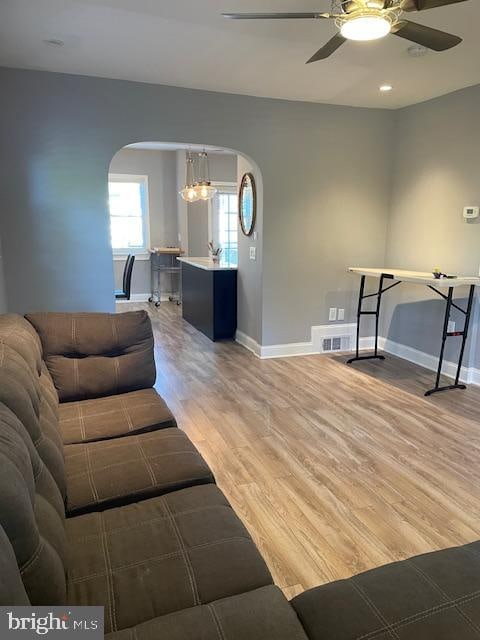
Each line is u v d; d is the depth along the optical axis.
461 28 2.69
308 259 4.75
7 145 3.55
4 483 0.94
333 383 4.00
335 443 2.90
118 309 7.46
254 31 2.76
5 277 3.70
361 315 5.08
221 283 5.33
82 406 2.31
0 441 1.05
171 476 1.68
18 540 0.93
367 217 4.86
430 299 4.38
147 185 8.09
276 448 2.83
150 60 3.26
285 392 3.78
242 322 5.28
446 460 2.69
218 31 2.75
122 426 2.09
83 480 1.64
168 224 8.35
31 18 2.59
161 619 1.05
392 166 4.83
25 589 0.92
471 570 1.22
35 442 1.39
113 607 1.10
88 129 3.72
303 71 3.49
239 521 1.46
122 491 1.59
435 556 1.29
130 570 1.22
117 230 8.15
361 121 4.63
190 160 7.95
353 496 2.33
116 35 2.83
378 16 1.85
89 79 3.66
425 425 3.16
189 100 3.99
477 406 3.48
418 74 3.53
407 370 4.38
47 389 2.01
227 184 8.23
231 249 8.52
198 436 2.99
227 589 1.17
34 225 3.72
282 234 4.60
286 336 4.82
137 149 7.93
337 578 1.79
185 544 1.32
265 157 4.37
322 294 4.87
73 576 1.20
